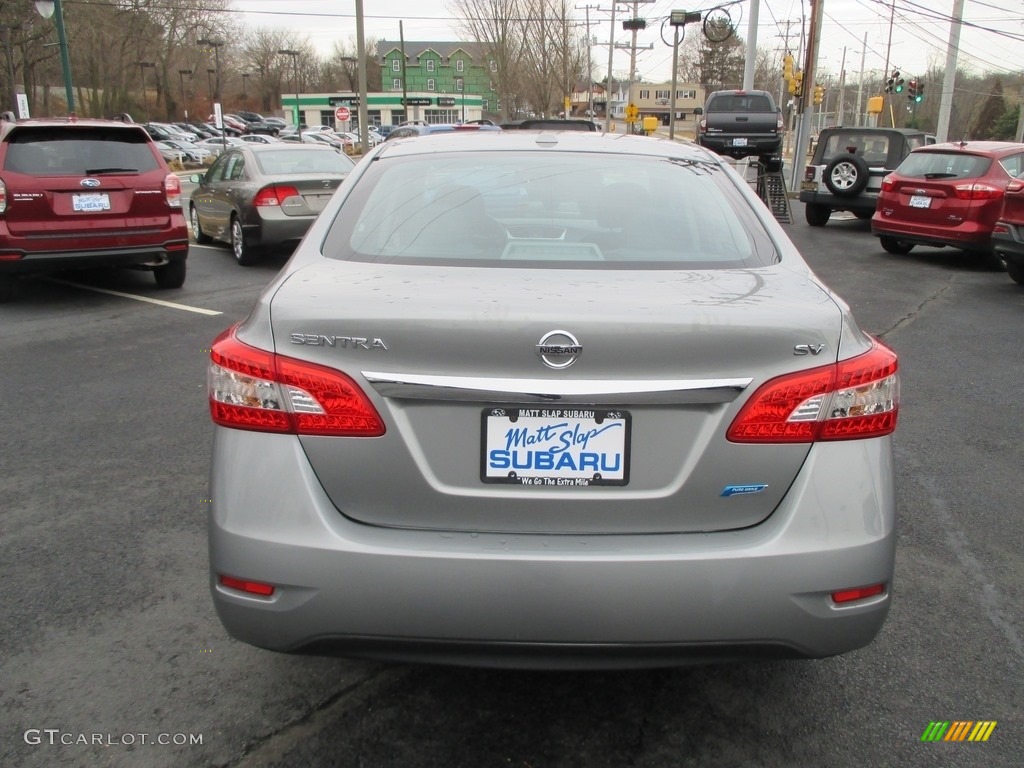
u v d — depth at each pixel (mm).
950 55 26250
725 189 3119
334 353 2150
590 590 2107
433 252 2670
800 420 2170
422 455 2166
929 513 4152
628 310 2141
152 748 2500
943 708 2717
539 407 2129
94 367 6453
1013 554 3750
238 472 2207
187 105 89125
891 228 12398
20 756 2461
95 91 60531
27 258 8125
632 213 2902
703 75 93438
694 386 2113
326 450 2170
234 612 2219
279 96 108875
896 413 2283
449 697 2744
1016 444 5105
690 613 2125
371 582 2121
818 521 2174
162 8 64688
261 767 2438
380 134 66688
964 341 7672
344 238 2766
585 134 3609
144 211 8625
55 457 4699
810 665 2930
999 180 11438
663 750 2521
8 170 7996
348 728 2596
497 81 60250
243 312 8375
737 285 2414
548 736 2572
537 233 2777
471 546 2139
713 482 2168
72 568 3510
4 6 40844
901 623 3193
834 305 2316
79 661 2900
